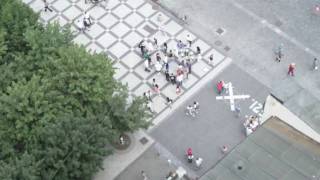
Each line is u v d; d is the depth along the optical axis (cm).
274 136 3453
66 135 4291
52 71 4766
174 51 5794
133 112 4838
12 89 4478
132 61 5784
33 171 4106
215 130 5319
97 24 6075
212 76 5672
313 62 5694
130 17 6125
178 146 5234
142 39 5944
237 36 5950
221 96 5525
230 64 5753
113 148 5184
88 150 4341
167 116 5412
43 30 5147
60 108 4562
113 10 6181
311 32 5947
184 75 5644
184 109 5453
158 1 6241
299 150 3375
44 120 4409
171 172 5050
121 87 4919
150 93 5519
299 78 5612
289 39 5900
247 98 5500
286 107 3959
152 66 5731
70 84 4647
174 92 5559
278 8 6138
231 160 3325
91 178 4778
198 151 5194
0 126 4438
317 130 3806
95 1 6212
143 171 5031
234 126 5334
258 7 6153
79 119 4391
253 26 6016
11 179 4000
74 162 4275
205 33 5991
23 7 5206
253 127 5194
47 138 4297
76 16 6128
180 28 6031
